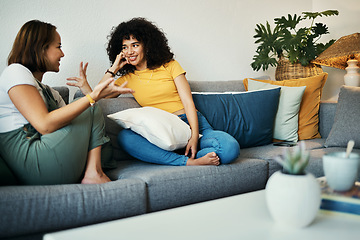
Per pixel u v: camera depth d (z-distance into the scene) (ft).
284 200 2.85
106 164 5.90
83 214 4.22
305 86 8.31
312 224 3.00
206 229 2.84
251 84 8.85
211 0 10.07
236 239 2.65
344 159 3.40
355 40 9.11
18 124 4.83
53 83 7.63
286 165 3.01
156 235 2.72
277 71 10.48
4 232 3.76
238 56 10.73
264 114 7.80
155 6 9.00
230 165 5.83
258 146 7.82
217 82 8.74
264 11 11.24
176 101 7.34
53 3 7.55
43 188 4.15
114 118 6.17
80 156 4.88
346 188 3.43
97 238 2.67
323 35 12.08
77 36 7.88
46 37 5.47
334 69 11.48
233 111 7.57
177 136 5.94
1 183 4.40
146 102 7.31
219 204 3.46
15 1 7.13
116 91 5.14
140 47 7.29
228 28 10.46
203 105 7.47
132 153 6.07
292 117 8.23
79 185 4.44
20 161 4.64
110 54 7.77
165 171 5.24
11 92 4.75
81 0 7.89
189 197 5.25
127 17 8.56
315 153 6.53
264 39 10.33
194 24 9.75
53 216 4.02
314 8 12.46
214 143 5.91
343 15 11.51
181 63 9.57
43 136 4.75
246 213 3.20
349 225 2.98
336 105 8.47
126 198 4.56
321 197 3.17
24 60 5.31
